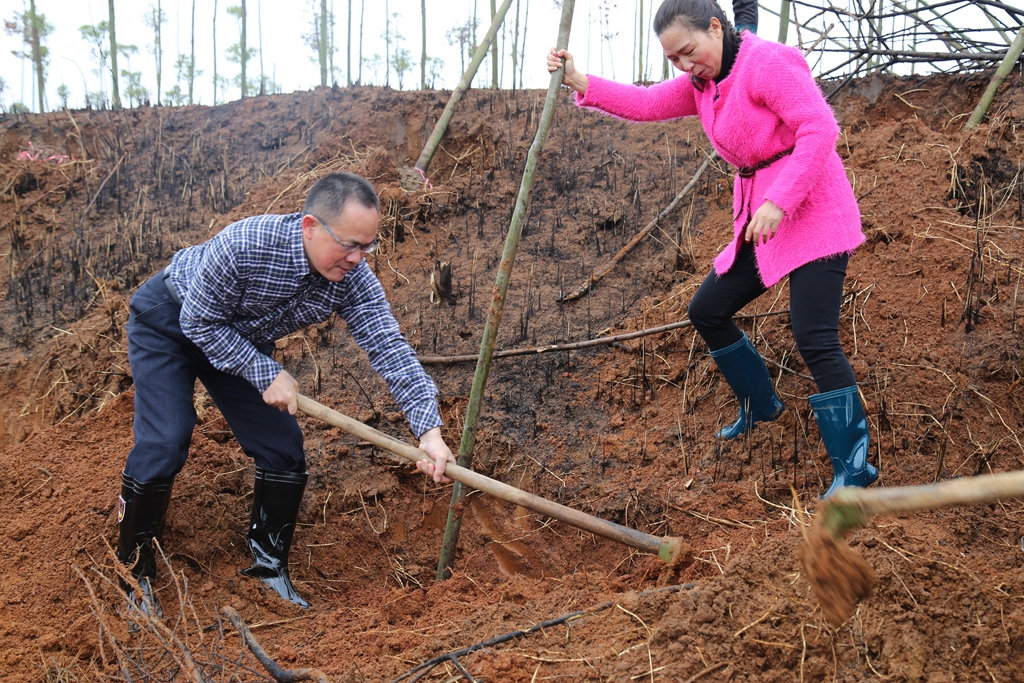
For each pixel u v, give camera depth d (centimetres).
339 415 303
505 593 330
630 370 445
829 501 183
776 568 271
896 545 277
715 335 363
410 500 418
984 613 266
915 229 446
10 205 625
